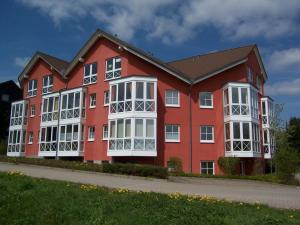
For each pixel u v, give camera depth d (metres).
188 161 29.89
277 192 19.58
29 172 21.38
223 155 30.41
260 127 35.00
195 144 30.30
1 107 56.22
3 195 11.23
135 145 28.06
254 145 30.14
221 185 22.72
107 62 32.41
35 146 37.19
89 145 31.95
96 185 15.39
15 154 38.47
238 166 30.19
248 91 30.59
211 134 30.89
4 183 13.27
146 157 29.14
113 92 30.14
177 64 37.91
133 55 30.98
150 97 29.05
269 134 34.88
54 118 34.94
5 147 41.88
